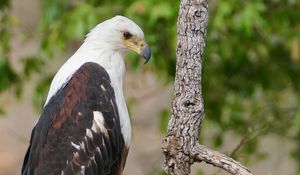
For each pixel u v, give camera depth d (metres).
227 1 14.09
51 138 10.79
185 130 9.52
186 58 9.51
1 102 16.70
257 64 16.00
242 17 14.03
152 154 21.69
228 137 18.00
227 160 9.41
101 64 11.37
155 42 14.38
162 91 20.88
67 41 15.05
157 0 14.05
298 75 16.22
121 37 11.62
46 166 10.66
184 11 9.51
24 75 15.57
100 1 14.95
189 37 9.50
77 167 10.77
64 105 10.94
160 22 14.60
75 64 11.37
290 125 15.77
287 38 15.12
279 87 16.30
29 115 24.34
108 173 11.15
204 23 9.52
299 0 15.06
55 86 11.25
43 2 15.48
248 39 15.02
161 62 14.81
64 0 15.09
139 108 22.41
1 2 15.70
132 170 21.39
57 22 14.70
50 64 17.33
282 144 16.47
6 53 15.56
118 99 11.25
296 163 16.92
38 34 15.29
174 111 9.59
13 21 15.42
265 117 15.70
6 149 24.11
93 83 11.08
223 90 15.96
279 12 14.87
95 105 10.98
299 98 16.39
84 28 14.30
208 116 15.99
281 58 16.16
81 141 10.84
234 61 15.48
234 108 15.88
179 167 9.56
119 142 11.14
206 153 9.48
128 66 15.90
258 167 18.91
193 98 9.52
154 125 22.28
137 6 14.09
